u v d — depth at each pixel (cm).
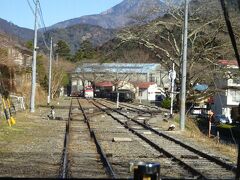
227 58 3941
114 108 4919
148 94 10056
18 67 4675
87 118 3081
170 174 1152
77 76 11394
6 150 1490
